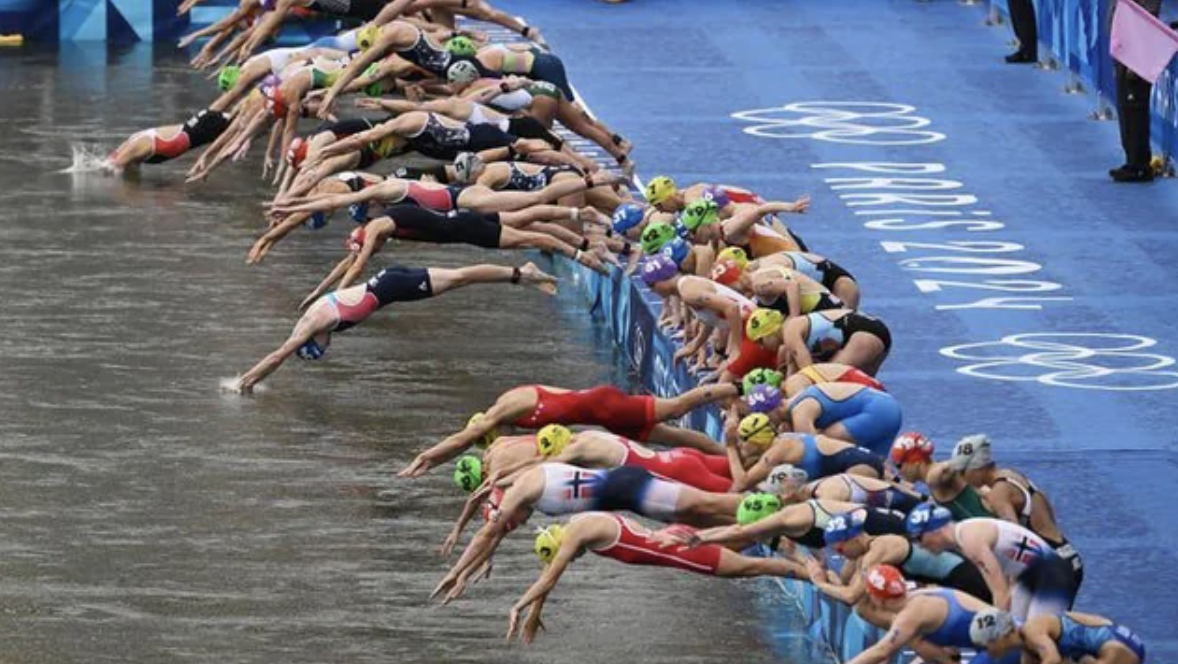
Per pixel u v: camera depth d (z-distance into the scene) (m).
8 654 48.16
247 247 78.06
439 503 56.84
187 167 88.06
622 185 72.56
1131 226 75.69
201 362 66.69
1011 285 69.44
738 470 49.91
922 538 42.94
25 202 82.56
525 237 67.19
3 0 107.00
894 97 93.69
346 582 51.97
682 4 112.06
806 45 103.06
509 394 54.38
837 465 49.28
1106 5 88.50
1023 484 45.03
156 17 108.00
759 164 83.38
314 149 73.44
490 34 103.19
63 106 95.75
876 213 77.12
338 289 67.00
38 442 60.38
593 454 50.34
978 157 84.44
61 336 68.75
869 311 67.00
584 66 99.00
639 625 49.91
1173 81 80.50
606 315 71.06
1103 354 63.34
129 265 75.75
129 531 54.75
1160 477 54.31
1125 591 48.00
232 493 57.12
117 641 48.84
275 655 48.19
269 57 85.81
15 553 53.34
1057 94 93.88
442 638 49.09
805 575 47.38
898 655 44.25
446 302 73.12
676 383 62.00
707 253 59.12
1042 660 40.84
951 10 110.12
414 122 72.69
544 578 46.41
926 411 58.84
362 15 91.25
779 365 55.88
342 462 59.41
